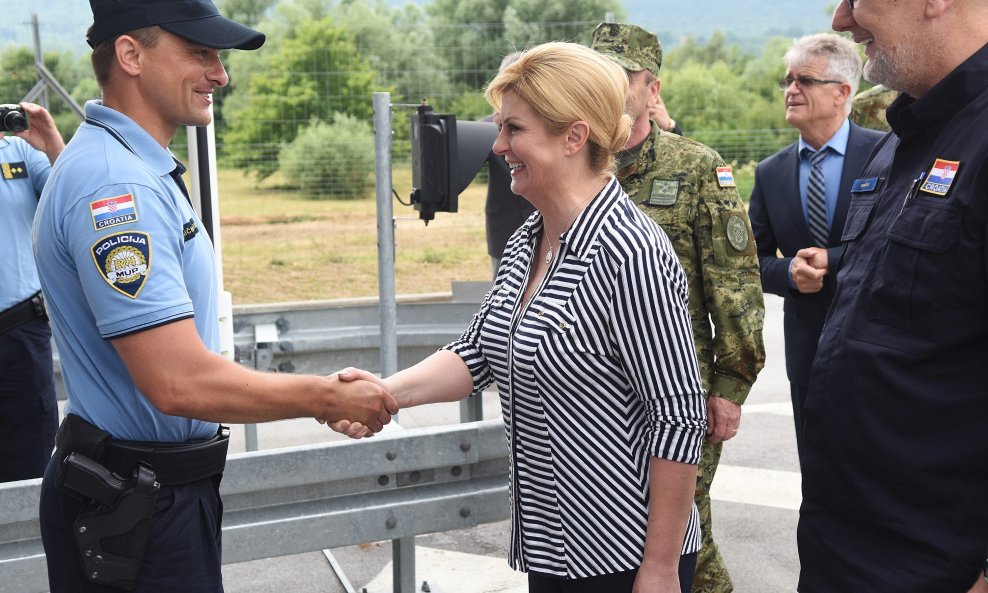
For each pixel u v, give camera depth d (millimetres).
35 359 3715
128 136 1898
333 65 12070
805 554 2150
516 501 2107
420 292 10219
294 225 12703
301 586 3717
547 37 11172
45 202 1894
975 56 1914
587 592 2051
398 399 2188
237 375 1897
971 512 1890
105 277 1788
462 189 4074
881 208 2055
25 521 2318
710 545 3137
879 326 1969
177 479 1953
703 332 2967
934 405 1890
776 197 3977
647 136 2988
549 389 1979
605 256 1925
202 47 1935
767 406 6062
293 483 2467
